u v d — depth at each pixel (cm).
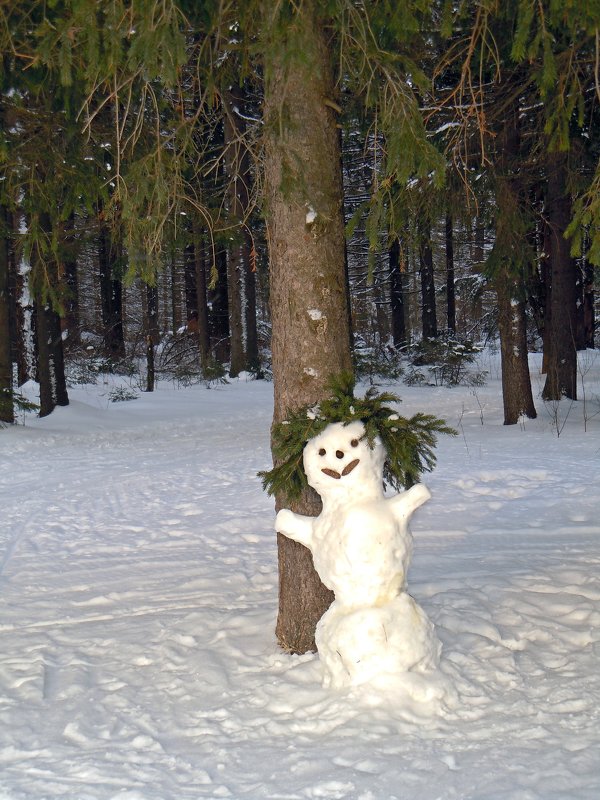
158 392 2459
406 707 346
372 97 420
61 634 494
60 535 793
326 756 311
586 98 970
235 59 536
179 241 645
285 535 409
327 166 420
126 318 4056
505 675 381
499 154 1182
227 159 583
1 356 1688
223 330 3303
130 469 1185
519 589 523
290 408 418
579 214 418
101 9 402
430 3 449
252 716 358
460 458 1085
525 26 388
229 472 1115
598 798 268
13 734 353
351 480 375
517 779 284
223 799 285
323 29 424
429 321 3138
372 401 386
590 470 956
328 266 418
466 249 3691
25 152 622
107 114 671
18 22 511
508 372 1421
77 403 1927
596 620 458
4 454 1381
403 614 366
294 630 433
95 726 359
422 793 279
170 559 677
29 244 647
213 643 461
